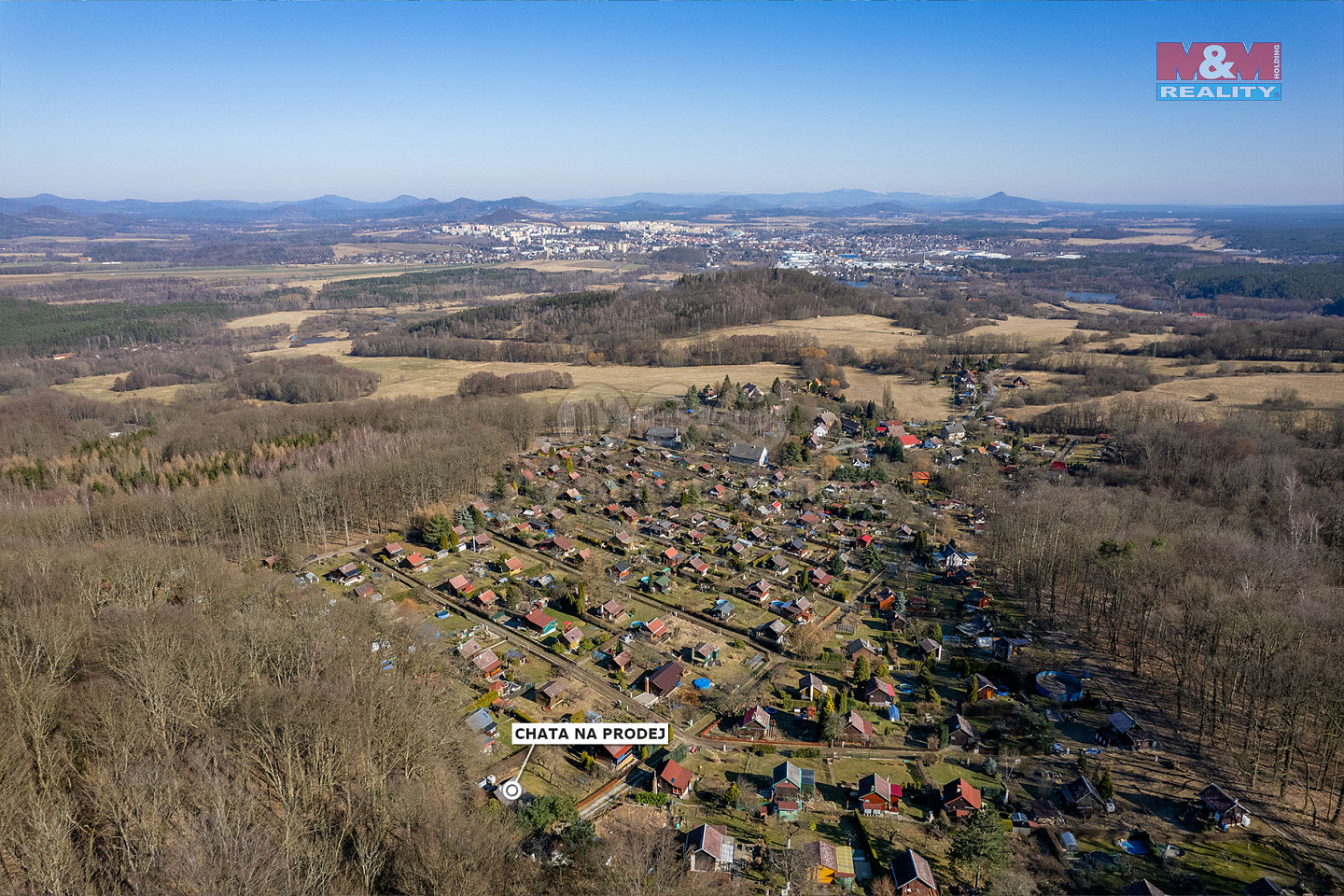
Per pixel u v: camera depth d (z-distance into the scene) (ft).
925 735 303.89
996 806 261.24
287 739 226.38
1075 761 285.23
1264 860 235.40
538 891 211.00
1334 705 255.70
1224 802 251.80
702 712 316.60
